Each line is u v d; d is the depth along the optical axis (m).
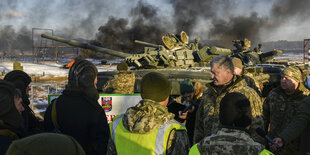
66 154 0.91
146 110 2.21
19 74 3.78
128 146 2.19
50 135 0.94
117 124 2.44
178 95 8.24
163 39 10.11
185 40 10.38
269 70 10.78
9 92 2.10
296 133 3.13
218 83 3.07
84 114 2.55
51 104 2.76
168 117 2.19
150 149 2.05
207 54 9.88
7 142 1.85
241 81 3.01
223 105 1.96
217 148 1.88
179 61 9.94
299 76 3.75
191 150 2.03
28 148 0.87
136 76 8.97
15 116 2.12
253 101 2.86
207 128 3.09
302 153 3.29
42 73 31.45
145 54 9.42
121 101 4.93
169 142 2.05
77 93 2.63
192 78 8.18
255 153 1.85
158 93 2.26
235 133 1.91
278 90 4.05
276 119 4.01
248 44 12.08
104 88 6.62
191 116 4.31
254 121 2.80
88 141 2.56
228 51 10.91
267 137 2.81
